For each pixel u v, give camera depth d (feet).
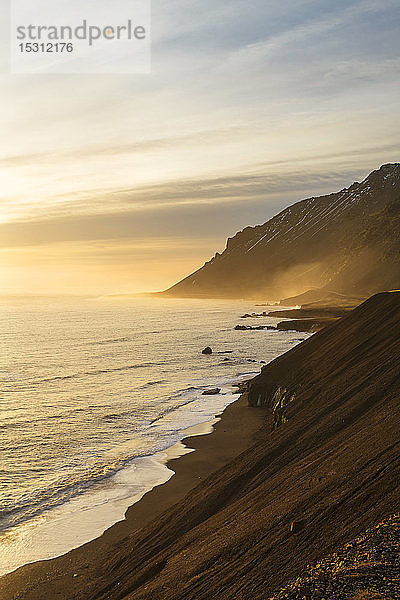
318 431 88.63
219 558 56.95
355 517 48.75
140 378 248.93
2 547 85.66
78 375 259.19
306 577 37.32
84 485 112.37
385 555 37.19
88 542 86.22
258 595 44.60
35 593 71.77
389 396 87.61
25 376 256.93
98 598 66.33
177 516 83.56
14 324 585.22
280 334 458.91
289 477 72.33
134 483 112.78
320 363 153.07
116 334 477.36
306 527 52.34
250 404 177.27
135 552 76.48
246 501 73.26
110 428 158.61
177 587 55.31
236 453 129.80
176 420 165.58
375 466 57.11
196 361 303.89
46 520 95.50
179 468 121.19
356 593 33.06
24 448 138.72
